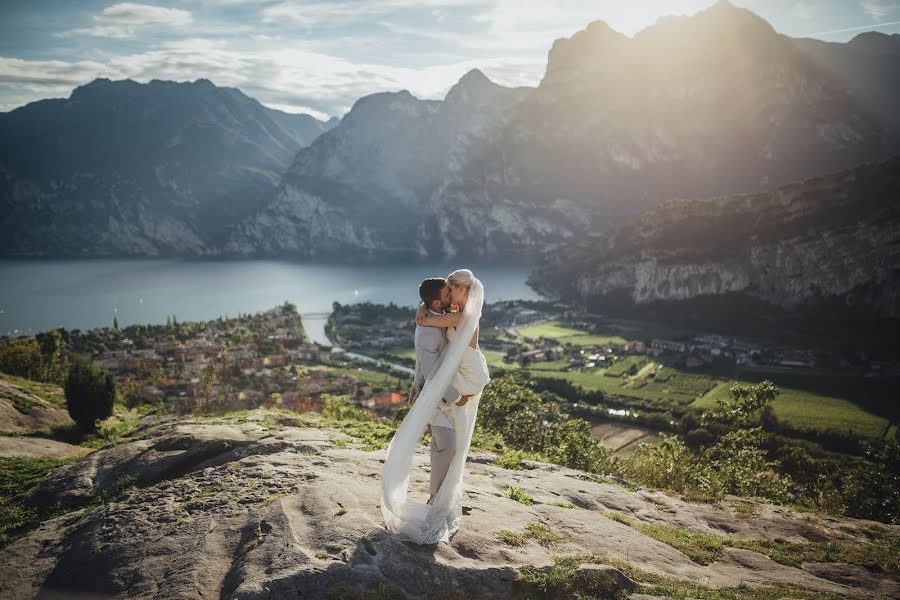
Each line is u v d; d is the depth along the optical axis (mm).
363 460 8562
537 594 5605
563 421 21641
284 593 4930
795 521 9430
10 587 5855
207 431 10125
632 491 10125
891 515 18672
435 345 6344
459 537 6285
